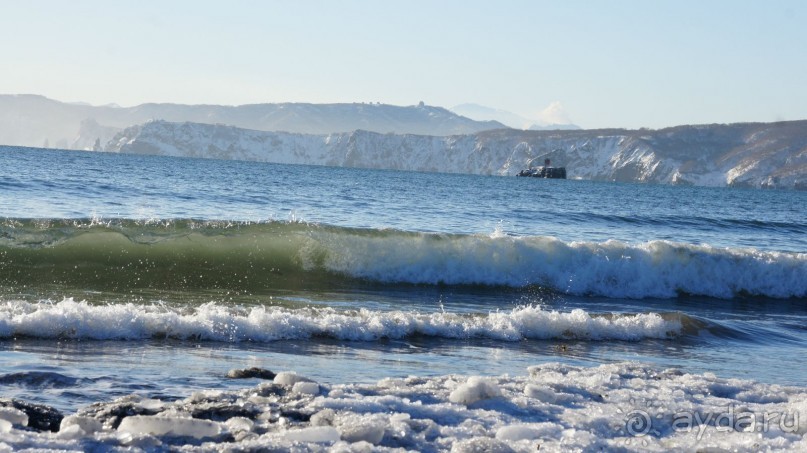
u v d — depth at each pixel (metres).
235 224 21.50
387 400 6.98
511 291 21.97
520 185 132.38
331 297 18.00
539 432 6.26
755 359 13.34
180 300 15.64
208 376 8.82
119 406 6.34
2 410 5.76
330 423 6.09
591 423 6.88
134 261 19.25
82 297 15.10
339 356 10.80
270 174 97.50
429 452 5.59
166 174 72.94
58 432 5.46
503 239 23.22
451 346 12.34
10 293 14.95
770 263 25.33
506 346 12.77
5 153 107.38
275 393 7.12
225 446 5.19
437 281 22.02
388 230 22.64
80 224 20.06
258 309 13.38
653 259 24.25
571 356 12.34
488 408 7.14
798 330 17.30
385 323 12.82
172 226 21.05
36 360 9.05
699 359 12.95
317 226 22.11
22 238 19.02
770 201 124.00
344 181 88.31
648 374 9.67
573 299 21.50
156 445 5.21
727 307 22.25
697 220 49.84
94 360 9.32
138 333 11.03
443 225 36.66
